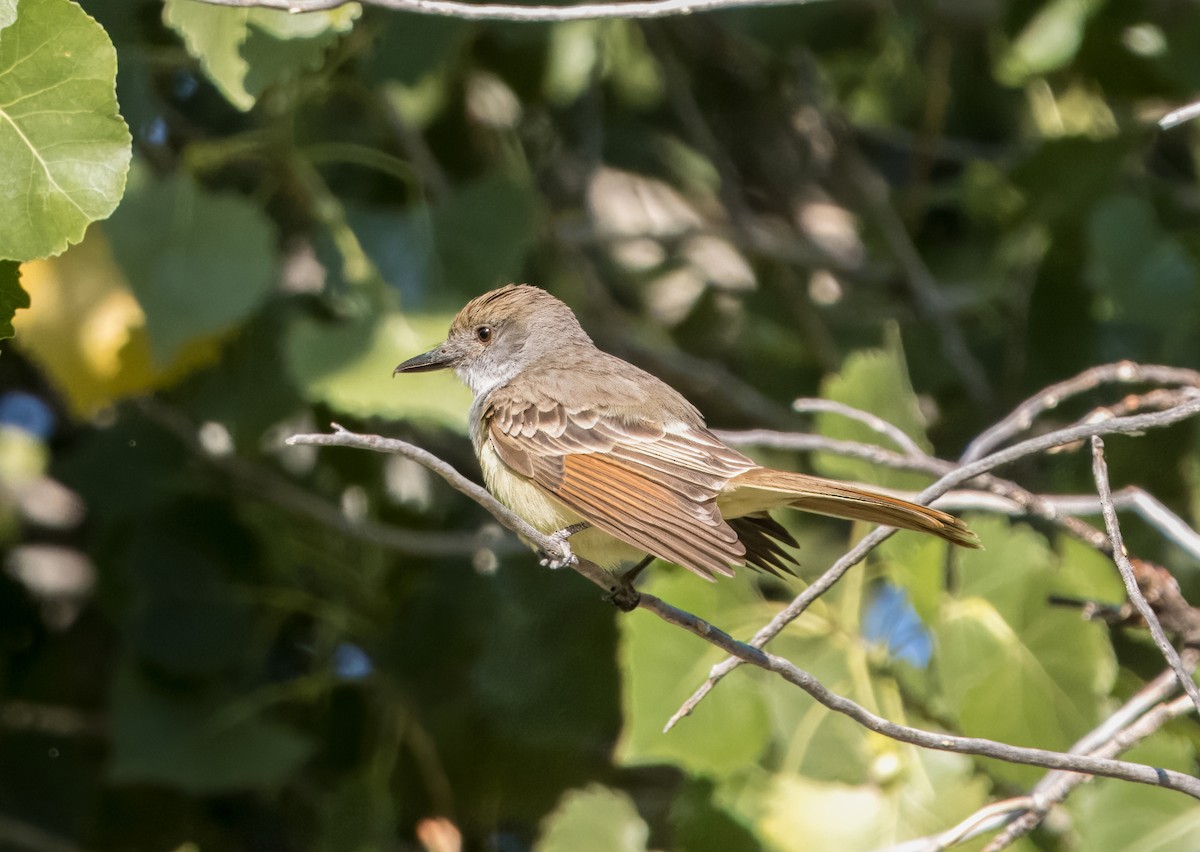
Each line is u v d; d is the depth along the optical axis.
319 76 10.20
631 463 8.18
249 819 11.88
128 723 10.65
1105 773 6.21
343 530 11.02
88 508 11.16
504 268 10.10
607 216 13.79
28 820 11.51
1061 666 8.71
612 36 13.38
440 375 9.45
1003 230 12.27
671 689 8.82
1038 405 8.17
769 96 13.89
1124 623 7.77
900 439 8.33
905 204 13.27
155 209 8.99
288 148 10.02
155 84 10.89
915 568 8.89
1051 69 11.97
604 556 8.48
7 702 11.72
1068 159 11.51
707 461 7.81
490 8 6.76
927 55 13.37
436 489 11.86
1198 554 7.64
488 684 11.05
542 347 9.56
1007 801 7.42
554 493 8.14
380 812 10.56
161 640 10.92
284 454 11.59
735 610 9.05
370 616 11.38
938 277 13.15
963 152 13.34
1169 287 10.47
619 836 9.41
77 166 5.89
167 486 11.21
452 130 12.25
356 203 10.18
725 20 12.52
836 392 9.26
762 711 8.82
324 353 9.41
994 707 8.70
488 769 11.38
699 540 7.27
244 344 10.70
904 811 8.85
